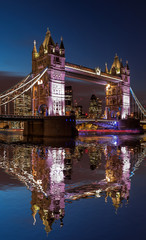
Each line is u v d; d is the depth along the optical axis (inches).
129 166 1047.6
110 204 552.1
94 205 547.5
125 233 418.0
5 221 466.3
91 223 455.2
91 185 717.9
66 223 457.7
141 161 1190.3
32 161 1208.8
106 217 480.7
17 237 407.8
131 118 6003.9
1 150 1736.0
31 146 2047.2
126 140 2883.9
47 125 3435.0
